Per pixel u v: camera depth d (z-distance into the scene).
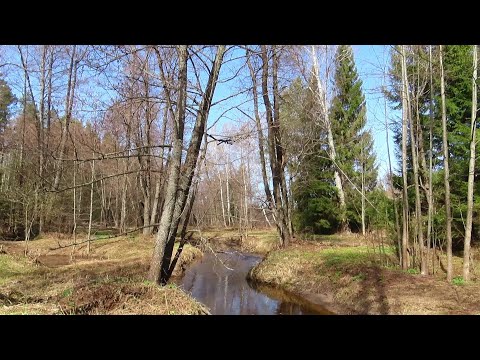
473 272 10.70
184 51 8.25
